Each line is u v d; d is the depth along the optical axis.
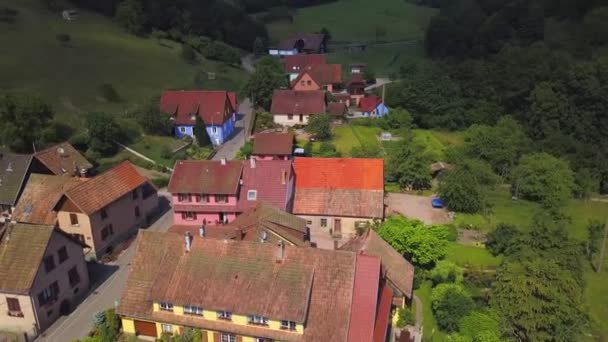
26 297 46.75
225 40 179.12
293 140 87.69
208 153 93.44
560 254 56.91
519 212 76.94
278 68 139.62
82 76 118.50
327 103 113.94
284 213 57.97
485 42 158.62
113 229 63.03
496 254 61.75
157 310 44.62
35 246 48.19
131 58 137.00
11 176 65.94
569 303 48.34
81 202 58.34
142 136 96.25
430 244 56.25
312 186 69.25
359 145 94.25
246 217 57.25
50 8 150.75
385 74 151.62
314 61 142.12
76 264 53.00
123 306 45.34
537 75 113.25
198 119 96.94
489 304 51.62
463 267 59.22
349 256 43.22
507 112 115.69
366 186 68.44
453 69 123.69
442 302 49.84
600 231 70.38
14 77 108.50
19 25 134.25
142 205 69.06
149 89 122.19
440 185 78.75
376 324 43.25
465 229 69.69
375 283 42.59
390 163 83.75
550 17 163.12
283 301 41.50
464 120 114.44
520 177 83.12
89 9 161.12
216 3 189.38
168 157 90.19
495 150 92.00
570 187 83.06
